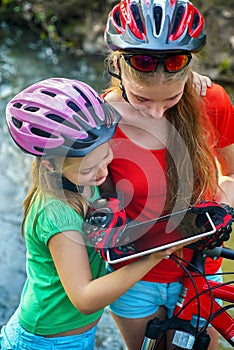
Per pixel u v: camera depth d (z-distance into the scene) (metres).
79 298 2.24
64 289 2.37
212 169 2.49
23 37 6.81
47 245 2.31
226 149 2.61
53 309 2.45
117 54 2.33
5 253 4.49
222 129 2.55
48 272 2.43
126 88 2.29
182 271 2.60
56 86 2.26
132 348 2.82
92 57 6.41
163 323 2.49
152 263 2.22
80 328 2.50
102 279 2.23
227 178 2.68
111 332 3.84
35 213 2.32
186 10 2.28
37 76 6.25
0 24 7.03
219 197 2.60
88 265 2.28
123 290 2.22
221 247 2.42
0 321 3.96
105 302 2.23
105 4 6.51
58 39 6.63
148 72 2.16
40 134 2.21
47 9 6.75
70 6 6.64
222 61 5.79
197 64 2.44
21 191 4.98
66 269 2.25
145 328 2.72
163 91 2.20
